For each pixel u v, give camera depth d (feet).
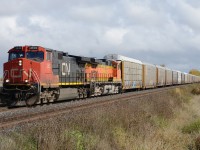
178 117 72.90
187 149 47.39
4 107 66.08
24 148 31.81
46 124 39.47
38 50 72.08
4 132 36.01
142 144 41.19
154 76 188.65
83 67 95.71
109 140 42.06
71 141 35.58
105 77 113.91
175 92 126.21
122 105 63.46
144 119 55.77
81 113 50.49
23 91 68.49
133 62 146.72
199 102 118.73
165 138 48.55
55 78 76.48
